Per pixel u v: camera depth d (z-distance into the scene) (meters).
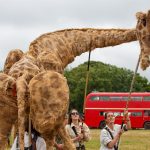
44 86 10.59
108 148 13.52
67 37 12.85
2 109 11.02
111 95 54.97
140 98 54.88
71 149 11.52
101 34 12.79
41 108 10.57
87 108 55.75
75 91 81.06
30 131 10.86
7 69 12.15
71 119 13.95
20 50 12.27
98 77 84.06
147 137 40.44
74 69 84.81
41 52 12.16
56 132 10.90
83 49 12.88
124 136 41.50
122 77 85.38
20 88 10.45
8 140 11.73
